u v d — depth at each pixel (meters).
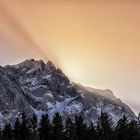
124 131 138.50
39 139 141.75
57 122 145.25
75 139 138.50
